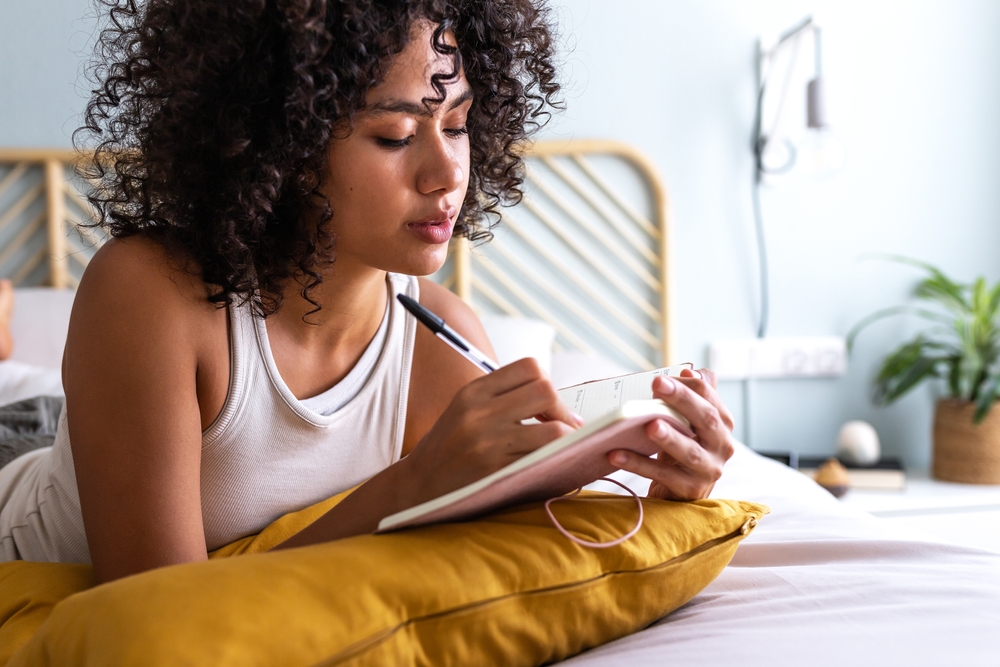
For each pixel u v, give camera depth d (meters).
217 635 0.46
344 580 0.51
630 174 2.19
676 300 2.22
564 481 0.63
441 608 0.52
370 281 0.84
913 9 2.29
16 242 1.88
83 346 0.73
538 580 0.56
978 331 2.18
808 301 2.29
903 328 2.33
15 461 1.07
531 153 2.08
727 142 2.22
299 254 0.77
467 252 2.11
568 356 1.90
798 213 2.27
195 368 0.76
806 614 0.64
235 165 0.74
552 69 1.00
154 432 0.71
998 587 0.69
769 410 2.29
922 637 0.58
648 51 2.16
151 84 0.81
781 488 1.20
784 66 2.20
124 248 0.76
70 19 1.86
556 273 2.18
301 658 0.46
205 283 0.76
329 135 0.72
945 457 2.13
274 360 0.81
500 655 0.55
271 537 0.80
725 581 0.75
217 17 0.72
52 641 0.50
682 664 0.55
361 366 0.88
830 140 2.20
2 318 1.57
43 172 1.89
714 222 2.23
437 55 0.74
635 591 0.62
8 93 1.85
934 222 2.34
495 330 1.78
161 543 0.70
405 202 0.75
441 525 0.61
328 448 0.87
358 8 0.70
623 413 0.53
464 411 0.63
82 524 0.86
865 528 0.95
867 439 2.10
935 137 2.33
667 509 0.67
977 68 2.34
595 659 0.59
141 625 0.46
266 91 0.72
